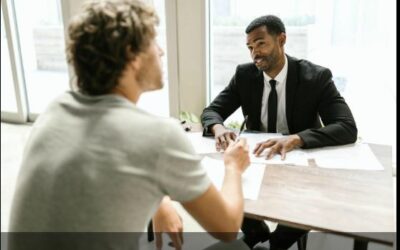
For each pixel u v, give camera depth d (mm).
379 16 2479
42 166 761
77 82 819
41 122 821
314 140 1481
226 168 1021
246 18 2795
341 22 2580
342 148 1494
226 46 2920
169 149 742
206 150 1483
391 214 1025
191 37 2877
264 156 1402
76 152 739
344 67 2660
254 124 1849
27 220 768
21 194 781
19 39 3744
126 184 724
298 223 994
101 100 787
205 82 2955
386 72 2572
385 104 2625
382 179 1229
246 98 1833
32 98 3959
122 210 729
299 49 2701
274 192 1149
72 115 788
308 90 1699
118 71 781
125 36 765
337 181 1215
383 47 2533
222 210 828
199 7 2783
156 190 754
